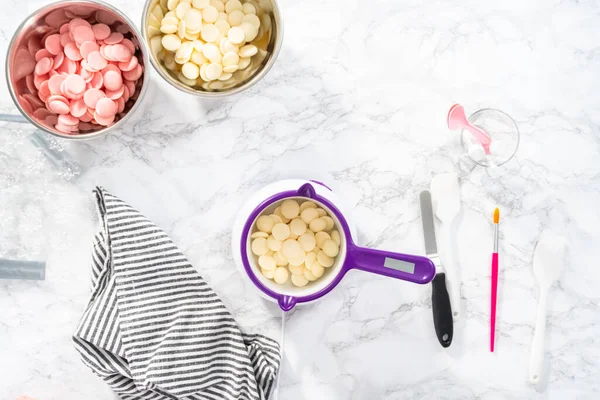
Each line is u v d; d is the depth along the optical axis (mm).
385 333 1030
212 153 999
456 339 1038
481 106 1023
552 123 1034
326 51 1000
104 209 953
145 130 988
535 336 1030
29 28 826
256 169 1006
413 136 1017
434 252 1002
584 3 1026
